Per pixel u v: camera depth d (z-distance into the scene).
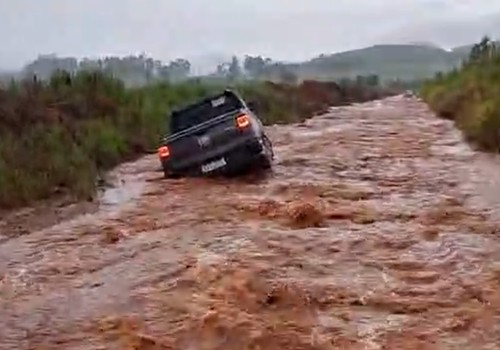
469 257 8.78
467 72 39.06
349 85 63.19
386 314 7.04
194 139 14.81
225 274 8.23
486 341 6.40
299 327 6.73
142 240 10.10
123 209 12.35
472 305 7.20
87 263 9.12
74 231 10.86
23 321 7.21
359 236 9.88
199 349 6.37
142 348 6.42
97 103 22.23
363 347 6.30
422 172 15.46
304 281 7.97
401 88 95.12
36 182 13.22
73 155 15.59
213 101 15.98
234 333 6.62
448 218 10.91
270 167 15.77
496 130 18.97
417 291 7.63
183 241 9.90
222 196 13.02
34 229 11.08
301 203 11.61
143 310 7.31
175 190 13.87
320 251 9.19
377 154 18.69
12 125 16.84
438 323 6.80
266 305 7.30
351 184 14.03
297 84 50.53
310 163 17.02
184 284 8.01
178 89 30.80
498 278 7.96
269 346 6.36
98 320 7.13
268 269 8.43
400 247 9.33
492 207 11.62
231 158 14.68
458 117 28.36
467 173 15.16
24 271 8.89
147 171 16.64
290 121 32.31
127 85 27.05
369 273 8.27
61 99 21.45
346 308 7.20
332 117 35.19
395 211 11.44
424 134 24.08
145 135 21.28
